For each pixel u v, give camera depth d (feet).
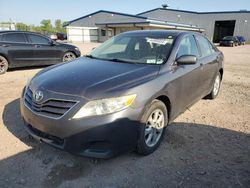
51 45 32.01
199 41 16.02
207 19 154.61
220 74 19.72
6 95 19.08
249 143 12.39
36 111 9.82
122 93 9.29
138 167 10.09
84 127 8.93
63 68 12.02
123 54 13.46
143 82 10.12
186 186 9.10
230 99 19.75
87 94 9.17
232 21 153.58
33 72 29.30
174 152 11.27
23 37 29.50
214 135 13.15
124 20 137.80
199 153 11.27
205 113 16.37
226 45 111.14
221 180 9.47
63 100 9.25
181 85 12.37
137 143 10.12
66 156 10.67
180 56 12.41
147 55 12.73
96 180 9.27
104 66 11.78
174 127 13.92
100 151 9.31
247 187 9.13
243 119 15.53
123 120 9.19
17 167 9.86
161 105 11.00
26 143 11.60
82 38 134.00
